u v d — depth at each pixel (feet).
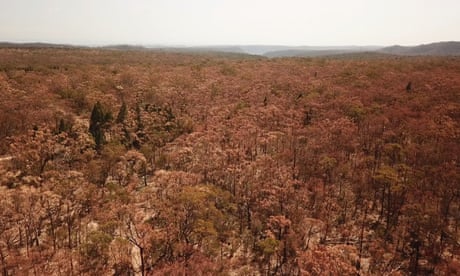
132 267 86.22
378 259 91.15
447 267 83.30
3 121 165.89
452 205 106.11
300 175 126.00
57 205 108.06
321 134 155.22
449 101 176.65
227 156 137.69
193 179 117.29
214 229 93.50
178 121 195.31
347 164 131.34
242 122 174.81
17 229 98.58
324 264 71.31
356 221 107.55
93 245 88.12
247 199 111.65
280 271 89.51
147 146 158.30
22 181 117.60
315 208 108.47
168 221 91.40
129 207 100.48
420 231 96.12
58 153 144.87
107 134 165.48
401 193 106.93
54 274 83.76
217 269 85.92
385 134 145.59
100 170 134.10
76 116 208.74
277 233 96.94
